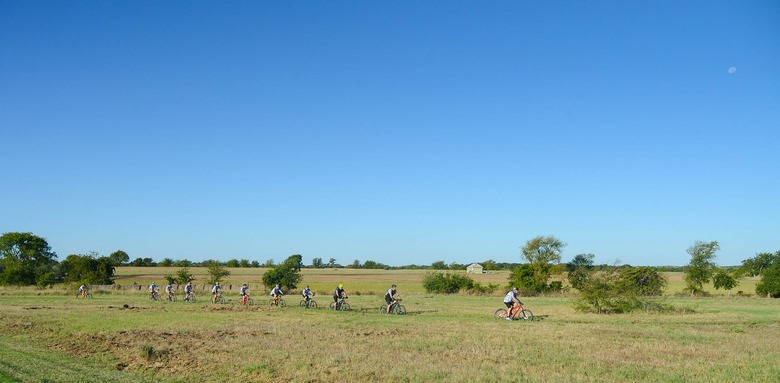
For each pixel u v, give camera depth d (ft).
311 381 46.88
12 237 285.43
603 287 123.34
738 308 136.87
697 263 213.25
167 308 130.62
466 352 60.59
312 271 595.06
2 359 53.72
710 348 64.80
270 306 142.10
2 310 118.73
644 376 48.32
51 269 294.25
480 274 488.85
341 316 109.91
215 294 155.84
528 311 106.32
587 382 45.83
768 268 203.00
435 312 123.85
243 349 62.28
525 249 247.91
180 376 49.57
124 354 60.75
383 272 562.25
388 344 66.85
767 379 47.26
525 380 46.24
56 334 78.64
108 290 209.87
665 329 86.74
